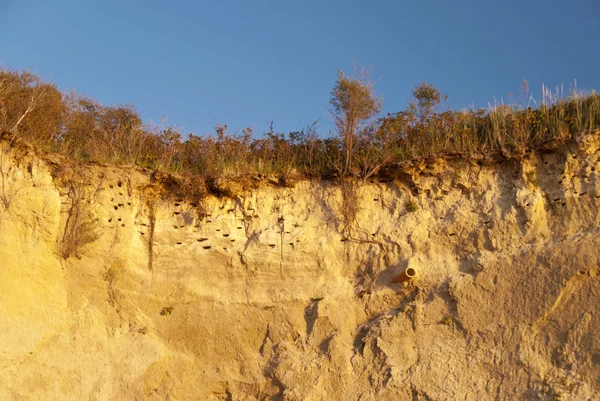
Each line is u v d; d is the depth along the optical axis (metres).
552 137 12.43
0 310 11.62
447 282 12.03
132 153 14.03
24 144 12.59
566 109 13.12
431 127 13.85
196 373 11.98
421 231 12.70
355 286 12.59
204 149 14.34
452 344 11.42
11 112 13.27
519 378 10.74
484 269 11.92
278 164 13.87
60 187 12.84
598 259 11.17
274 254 12.85
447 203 12.85
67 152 13.30
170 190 13.41
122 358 11.91
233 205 13.35
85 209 12.71
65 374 11.63
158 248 12.97
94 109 15.21
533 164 12.58
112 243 12.73
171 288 12.63
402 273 12.16
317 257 12.81
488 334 11.32
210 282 12.73
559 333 10.95
